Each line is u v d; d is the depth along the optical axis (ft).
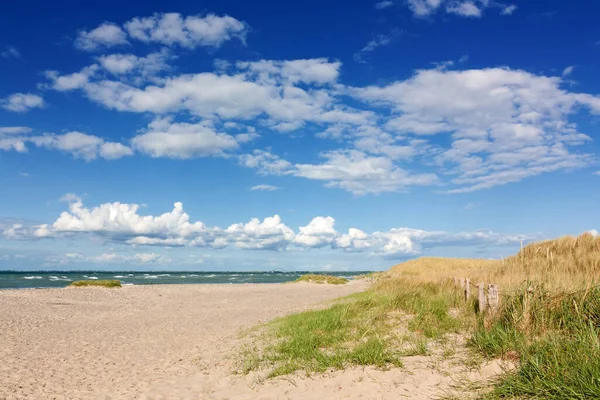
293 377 27.09
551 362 20.13
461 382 21.71
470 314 35.04
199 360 36.37
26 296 96.89
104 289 123.13
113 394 27.48
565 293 28.09
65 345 44.60
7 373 32.86
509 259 67.46
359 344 32.01
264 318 63.67
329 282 168.86
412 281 62.28
